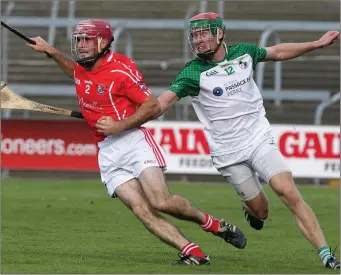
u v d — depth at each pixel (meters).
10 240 32.56
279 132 63.62
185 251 25.97
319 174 63.56
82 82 26.09
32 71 77.31
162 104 26.91
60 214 42.91
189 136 63.78
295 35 79.19
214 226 27.39
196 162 63.78
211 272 24.33
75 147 65.12
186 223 40.19
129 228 37.72
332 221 41.91
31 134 65.25
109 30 25.78
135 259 27.58
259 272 24.61
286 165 26.84
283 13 83.44
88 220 40.59
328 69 77.25
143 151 26.08
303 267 26.08
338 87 76.81
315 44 28.66
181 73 27.45
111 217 42.03
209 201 51.06
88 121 26.64
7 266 25.47
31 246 30.80
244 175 28.47
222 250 30.98
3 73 70.88
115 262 26.62
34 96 73.81
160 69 77.81
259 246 32.44
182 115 69.44
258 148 27.42
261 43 70.69
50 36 76.88
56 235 34.62
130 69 25.78
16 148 65.38
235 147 27.89
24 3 82.44
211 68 27.36
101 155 26.81
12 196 51.62
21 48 78.44
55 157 65.25
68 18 80.00
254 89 27.92
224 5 83.50
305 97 69.88
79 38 25.44
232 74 27.41
